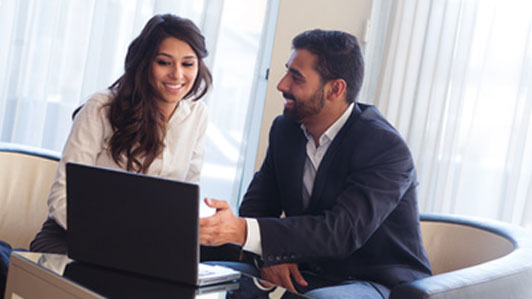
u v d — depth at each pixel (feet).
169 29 6.40
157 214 4.40
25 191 7.18
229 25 10.10
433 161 9.20
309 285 6.11
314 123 6.38
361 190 5.84
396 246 6.09
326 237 5.57
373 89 9.88
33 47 9.58
